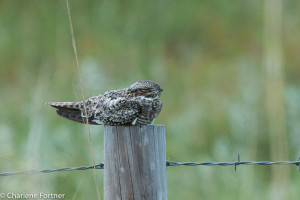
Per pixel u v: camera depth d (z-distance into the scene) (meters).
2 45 19.53
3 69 18.98
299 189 11.81
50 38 18.89
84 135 11.67
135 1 20.44
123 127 7.22
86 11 19.94
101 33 19.39
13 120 13.93
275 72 10.78
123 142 7.22
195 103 15.84
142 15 20.17
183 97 16.44
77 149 11.25
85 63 15.24
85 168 8.39
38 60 18.44
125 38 19.23
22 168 9.91
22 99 15.86
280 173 10.41
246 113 13.77
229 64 19.27
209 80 17.94
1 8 20.62
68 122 12.05
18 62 19.16
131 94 8.16
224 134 14.28
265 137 13.63
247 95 14.45
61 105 8.27
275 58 10.82
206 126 14.51
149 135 7.22
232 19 21.39
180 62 19.86
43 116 11.50
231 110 14.39
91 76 13.44
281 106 10.62
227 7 21.59
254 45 20.03
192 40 20.81
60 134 11.60
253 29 20.86
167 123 14.59
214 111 14.97
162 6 20.70
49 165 10.57
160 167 7.32
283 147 10.48
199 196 11.63
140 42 19.25
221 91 17.23
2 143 11.02
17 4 20.55
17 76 18.69
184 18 20.86
